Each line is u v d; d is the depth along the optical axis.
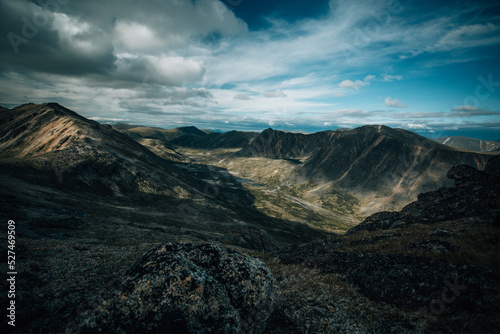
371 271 14.93
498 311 9.00
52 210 44.12
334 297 13.72
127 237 35.75
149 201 111.31
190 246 12.53
